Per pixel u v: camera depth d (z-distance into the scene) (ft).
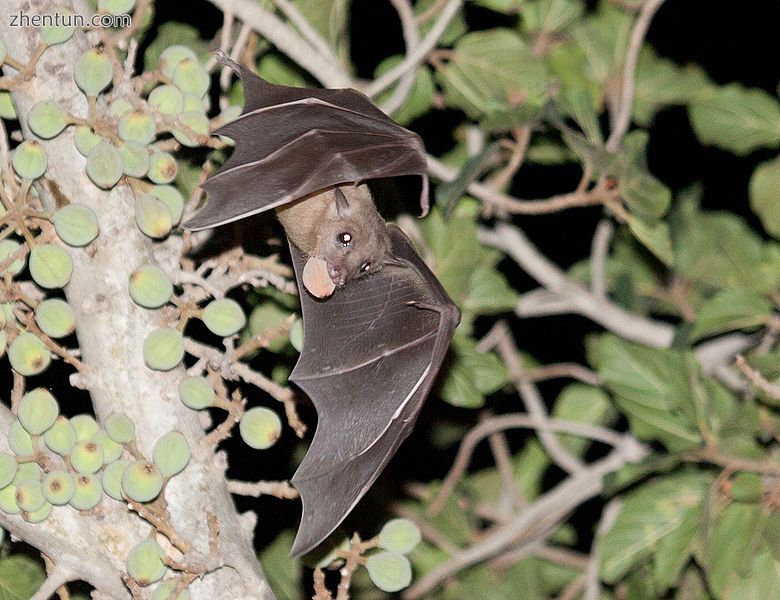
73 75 24.99
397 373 30.01
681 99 45.52
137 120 24.62
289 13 34.88
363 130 27.81
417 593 44.39
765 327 42.47
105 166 24.34
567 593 45.75
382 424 29.14
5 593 32.09
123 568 24.85
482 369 36.63
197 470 25.59
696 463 39.27
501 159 41.73
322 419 28.50
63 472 23.82
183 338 25.64
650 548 36.94
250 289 34.04
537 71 39.09
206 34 41.01
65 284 24.66
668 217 49.24
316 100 28.37
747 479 35.01
